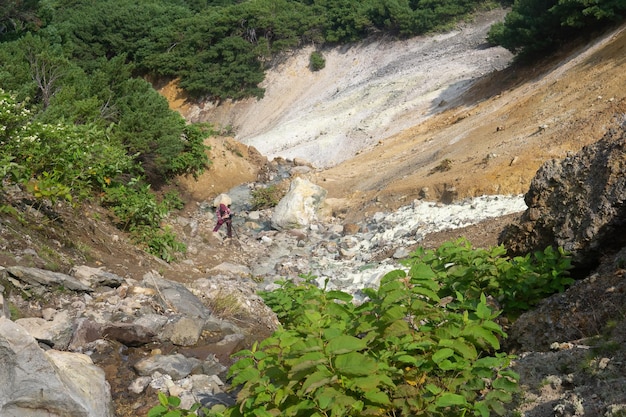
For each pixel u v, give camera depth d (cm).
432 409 434
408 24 5231
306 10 5788
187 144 2508
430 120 3522
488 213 1791
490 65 4078
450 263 715
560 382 485
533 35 3288
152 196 1552
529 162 1989
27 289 795
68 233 1102
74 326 750
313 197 2255
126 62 5862
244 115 5431
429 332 509
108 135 1692
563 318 616
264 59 5741
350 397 435
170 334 793
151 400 651
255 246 1981
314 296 585
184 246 1553
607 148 773
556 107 2375
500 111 2748
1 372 517
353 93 4703
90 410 543
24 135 1094
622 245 719
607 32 2905
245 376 467
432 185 2130
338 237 2047
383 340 497
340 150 3800
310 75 5522
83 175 1257
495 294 681
